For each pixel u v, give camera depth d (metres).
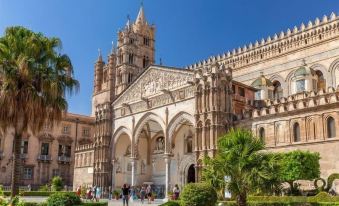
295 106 54.09
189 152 74.06
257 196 39.12
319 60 73.38
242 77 87.50
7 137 98.19
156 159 86.69
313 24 76.12
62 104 40.47
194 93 64.81
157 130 85.56
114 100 87.75
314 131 51.12
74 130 111.25
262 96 73.12
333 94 51.66
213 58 96.12
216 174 29.45
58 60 41.59
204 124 60.94
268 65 82.62
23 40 39.28
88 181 92.81
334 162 47.94
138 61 112.19
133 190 70.50
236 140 29.80
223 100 61.66
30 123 37.19
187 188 30.56
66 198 34.75
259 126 58.09
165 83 72.88
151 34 119.38
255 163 28.11
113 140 85.81
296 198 37.88
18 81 36.97
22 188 94.62
